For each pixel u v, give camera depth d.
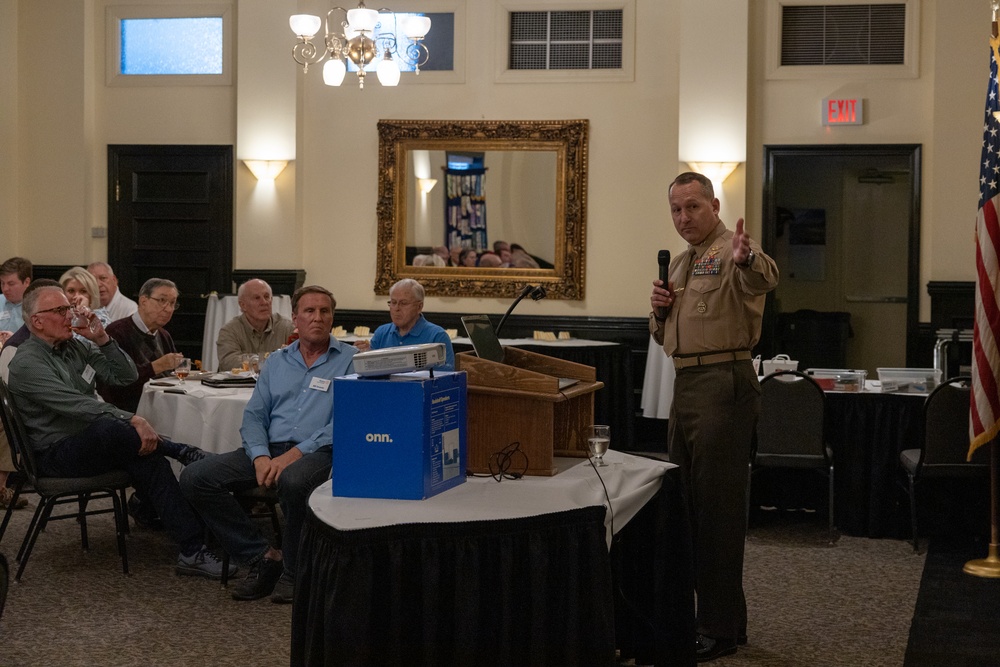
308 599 2.44
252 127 8.37
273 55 8.32
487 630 2.34
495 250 8.29
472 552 2.31
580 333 8.17
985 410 4.54
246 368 5.14
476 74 8.27
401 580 2.27
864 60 7.84
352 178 8.48
